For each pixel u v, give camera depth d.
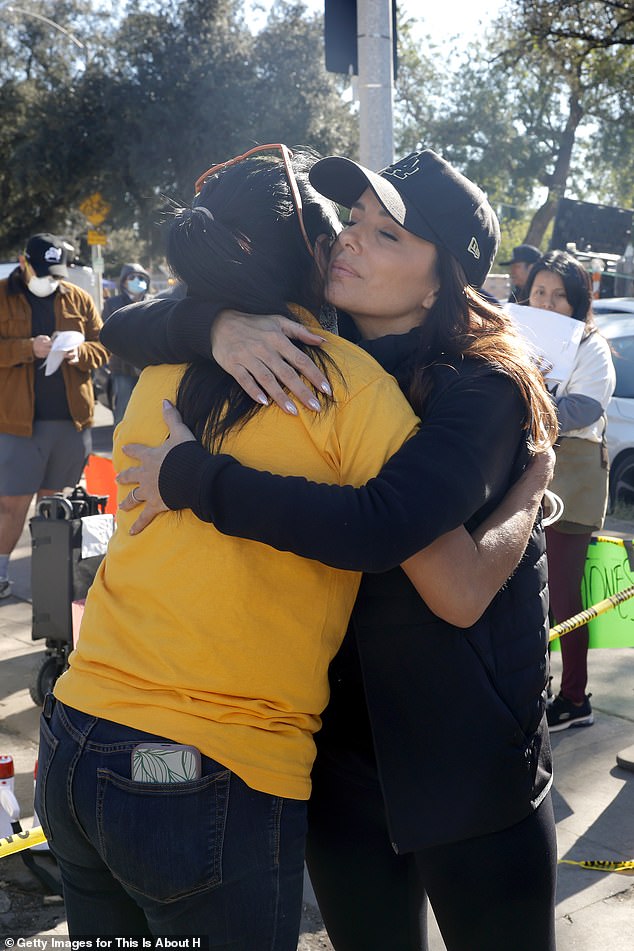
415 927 1.84
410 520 1.39
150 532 1.52
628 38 18.36
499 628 1.64
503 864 1.63
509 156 30.36
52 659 4.00
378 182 1.60
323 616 1.54
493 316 1.71
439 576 1.51
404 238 1.65
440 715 1.61
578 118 28.02
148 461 1.51
